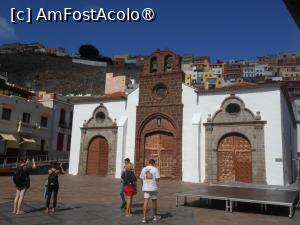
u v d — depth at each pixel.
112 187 20.22
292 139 34.16
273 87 23.66
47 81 107.94
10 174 29.36
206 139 25.64
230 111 25.31
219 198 12.27
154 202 10.28
